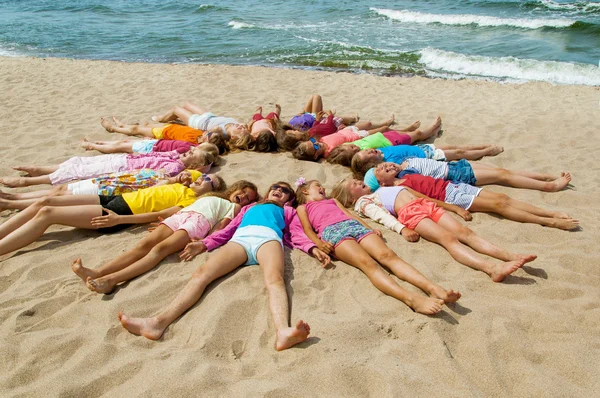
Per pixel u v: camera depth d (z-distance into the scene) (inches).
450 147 245.4
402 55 491.8
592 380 108.7
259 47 547.2
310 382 107.0
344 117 286.8
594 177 219.3
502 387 108.1
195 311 133.0
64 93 364.2
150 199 181.8
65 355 117.9
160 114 315.9
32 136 273.3
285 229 171.6
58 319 130.3
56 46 573.9
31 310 132.3
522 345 118.8
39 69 442.6
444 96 354.9
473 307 131.9
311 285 144.4
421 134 263.1
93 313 131.9
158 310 134.4
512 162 239.0
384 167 199.0
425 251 162.9
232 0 896.9
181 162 221.0
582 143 258.2
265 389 104.6
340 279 148.0
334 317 128.3
